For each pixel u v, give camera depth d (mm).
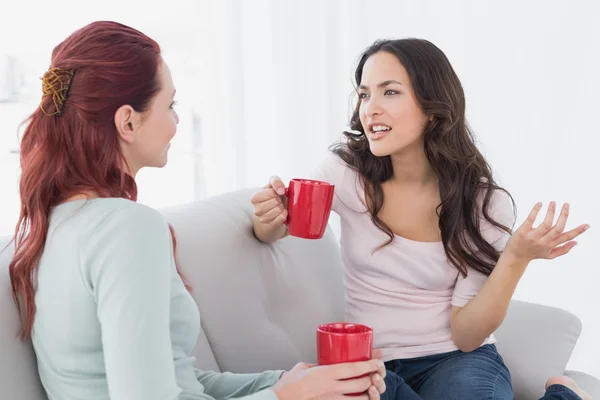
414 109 1836
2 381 1154
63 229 1142
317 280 2041
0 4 2666
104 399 1152
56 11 2699
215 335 1704
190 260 1704
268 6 2865
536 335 2059
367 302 1935
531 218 1707
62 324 1131
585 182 3137
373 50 1903
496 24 3100
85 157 1176
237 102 2811
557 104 3115
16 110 2729
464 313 1831
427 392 1804
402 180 1945
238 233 1863
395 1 3031
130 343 1064
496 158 3164
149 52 1223
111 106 1179
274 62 2889
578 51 3084
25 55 2701
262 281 1870
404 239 1904
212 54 2785
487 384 1750
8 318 1196
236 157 2834
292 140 2938
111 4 2750
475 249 1909
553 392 1781
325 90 2941
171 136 1278
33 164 1180
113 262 1088
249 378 1511
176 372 1304
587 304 3201
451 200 1872
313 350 1942
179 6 2820
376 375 1329
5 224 2775
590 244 3164
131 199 1245
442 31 3102
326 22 2898
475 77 3127
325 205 1601
